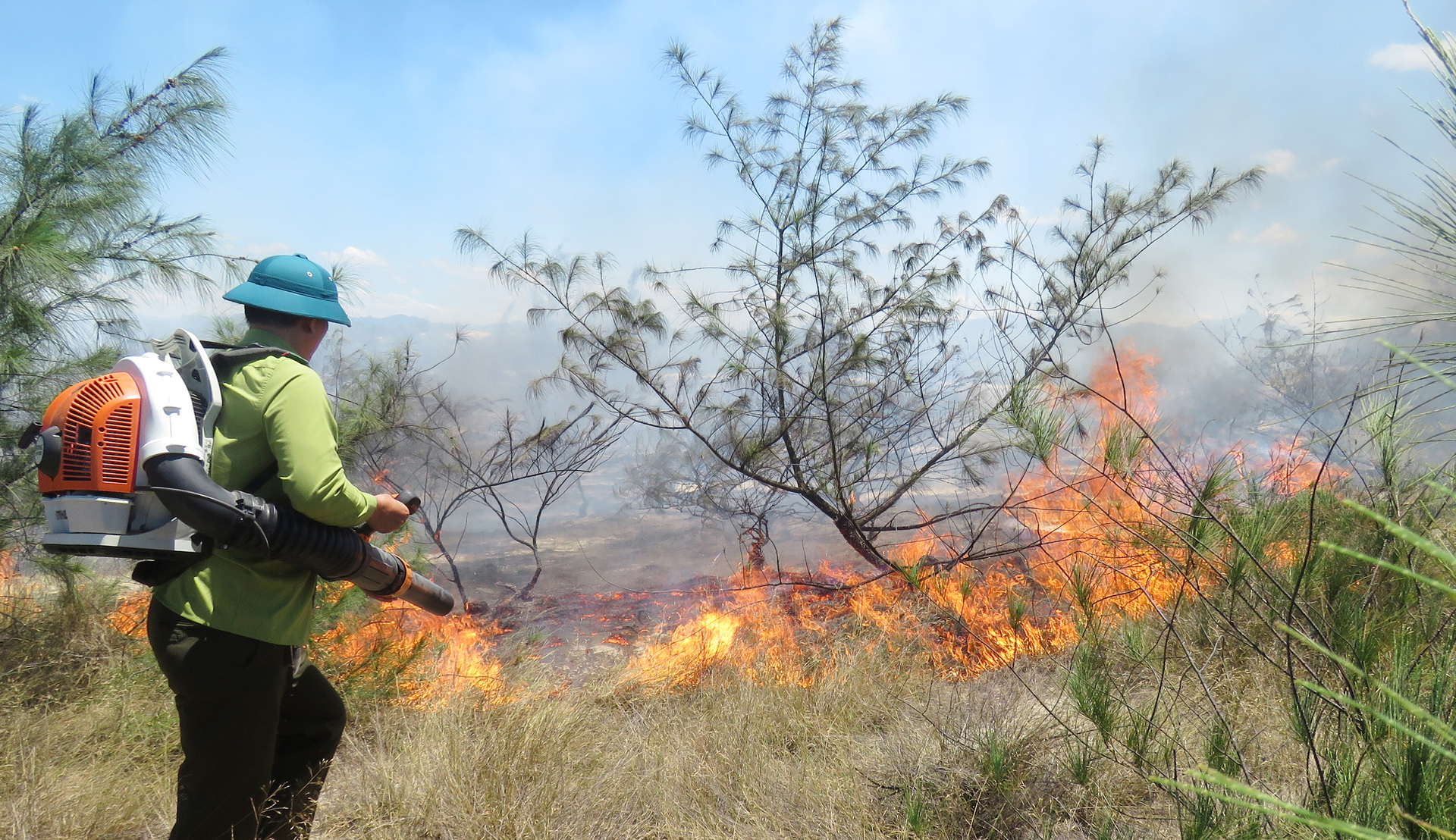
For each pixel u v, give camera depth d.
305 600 2.08
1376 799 1.52
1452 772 1.44
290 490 1.94
